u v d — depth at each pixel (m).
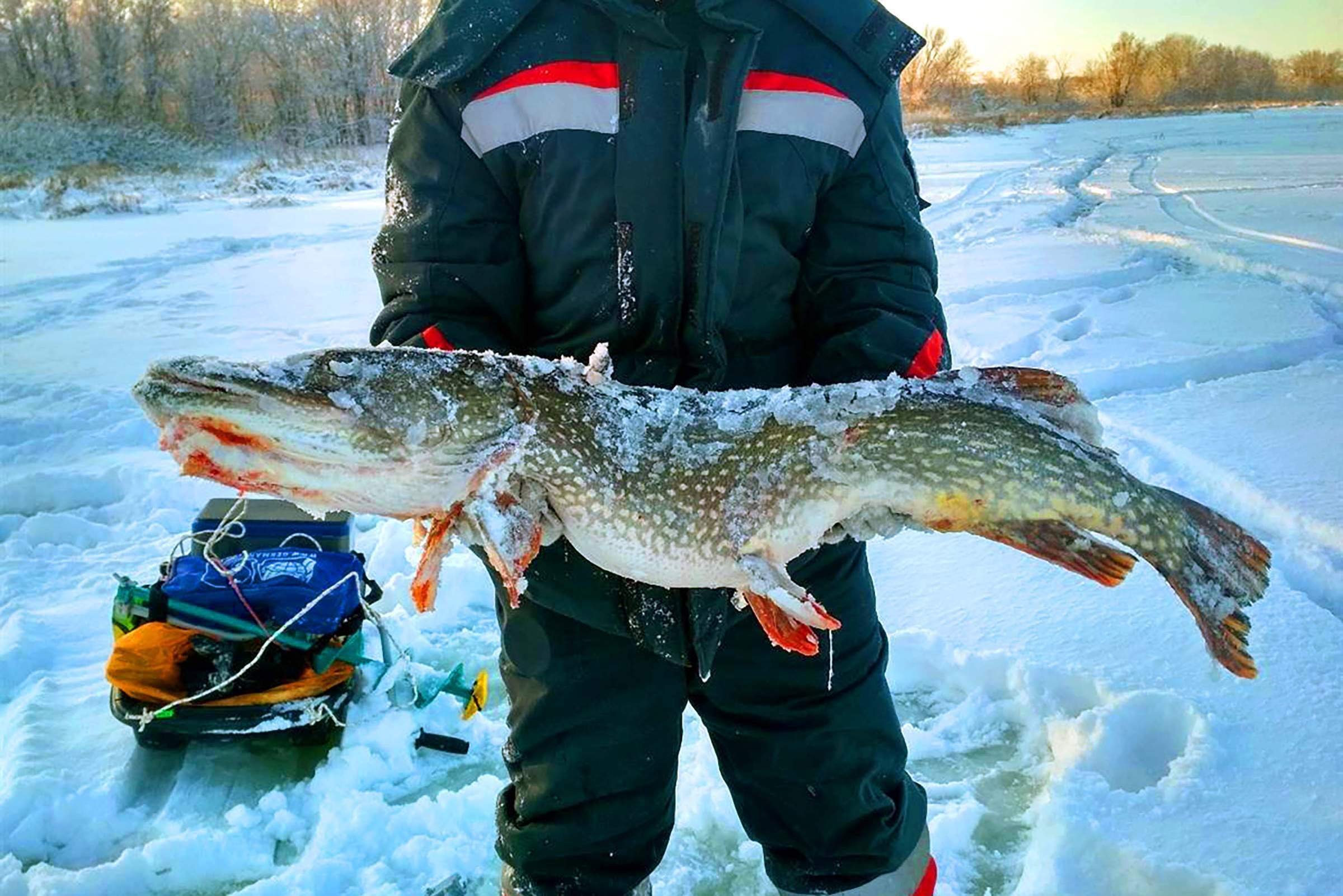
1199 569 1.94
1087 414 1.97
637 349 2.00
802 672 2.07
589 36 1.88
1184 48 70.44
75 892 2.55
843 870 2.15
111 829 2.82
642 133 1.84
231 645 3.10
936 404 1.90
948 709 3.22
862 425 1.88
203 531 3.49
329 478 1.78
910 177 2.09
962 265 9.28
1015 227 11.88
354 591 3.26
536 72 1.88
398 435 1.77
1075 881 2.39
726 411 1.92
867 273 2.04
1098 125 43.28
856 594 2.13
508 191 1.97
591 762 2.06
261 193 20.97
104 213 17.27
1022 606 3.49
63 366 6.81
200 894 2.63
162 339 7.54
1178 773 2.59
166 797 2.96
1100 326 6.62
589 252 1.93
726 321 1.99
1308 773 2.56
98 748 3.09
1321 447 4.40
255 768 3.08
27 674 3.46
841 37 1.94
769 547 1.90
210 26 38.81
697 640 1.97
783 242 2.00
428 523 2.12
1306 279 7.72
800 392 1.92
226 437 1.72
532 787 2.10
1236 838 2.36
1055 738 2.95
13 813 2.79
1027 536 1.92
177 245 12.90
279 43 39.59
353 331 7.68
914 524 1.94
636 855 2.12
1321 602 3.42
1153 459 4.42
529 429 1.83
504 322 2.04
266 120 40.34
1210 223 10.97
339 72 39.25
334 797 2.88
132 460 5.16
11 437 5.46
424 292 1.98
